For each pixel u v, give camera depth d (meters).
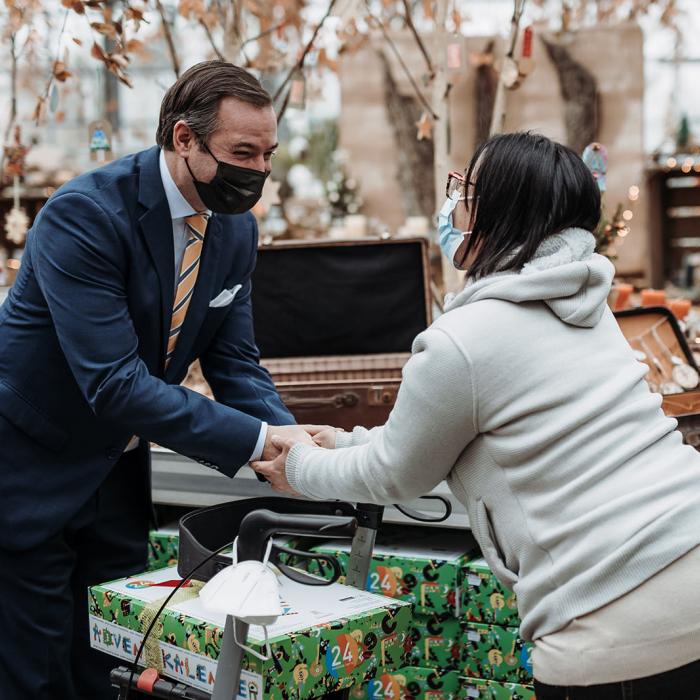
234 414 1.76
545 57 4.73
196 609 1.54
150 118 6.62
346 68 5.11
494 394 1.29
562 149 1.39
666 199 6.49
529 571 1.31
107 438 1.92
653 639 1.23
